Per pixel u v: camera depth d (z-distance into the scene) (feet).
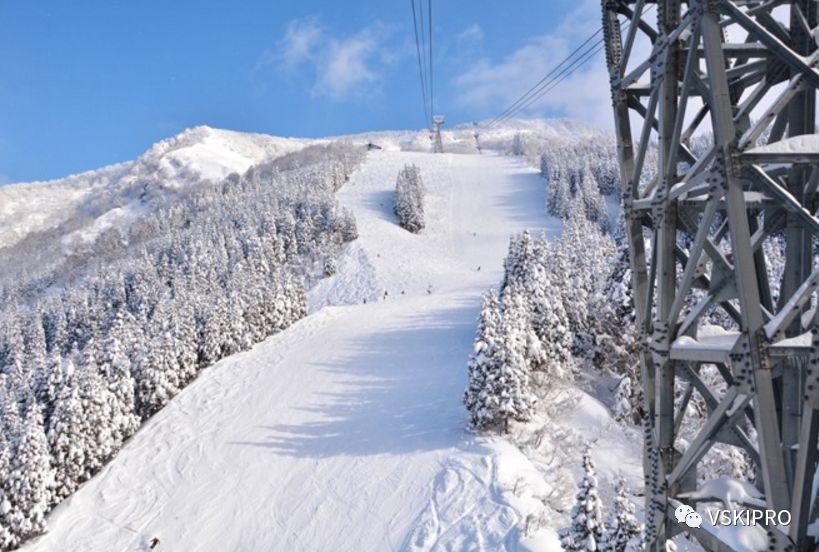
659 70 20.70
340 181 485.15
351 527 84.28
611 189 427.33
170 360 153.99
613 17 24.17
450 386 125.90
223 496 102.01
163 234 485.97
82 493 114.01
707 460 84.02
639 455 100.99
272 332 207.31
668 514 21.77
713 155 18.62
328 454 106.73
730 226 16.93
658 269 21.26
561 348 124.16
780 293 21.31
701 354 18.86
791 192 20.44
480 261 310.86
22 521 100.99
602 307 133.08
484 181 477.77
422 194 418.72
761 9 20.13
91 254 512.22
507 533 71.31
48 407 130.72
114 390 134.10
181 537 94.12
